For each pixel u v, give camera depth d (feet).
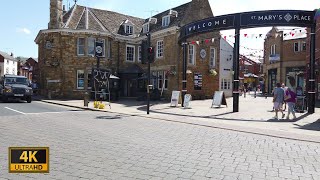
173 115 52.19
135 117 48.75
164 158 21.72
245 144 27.81
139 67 107.14
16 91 74.43
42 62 108.06
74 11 105.29
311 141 30.07
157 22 106.32
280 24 53.93
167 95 92.38
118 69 105.50
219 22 58.75
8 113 48.62
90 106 66.90
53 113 50.85
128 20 110.73
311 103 55.88
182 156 22.43
